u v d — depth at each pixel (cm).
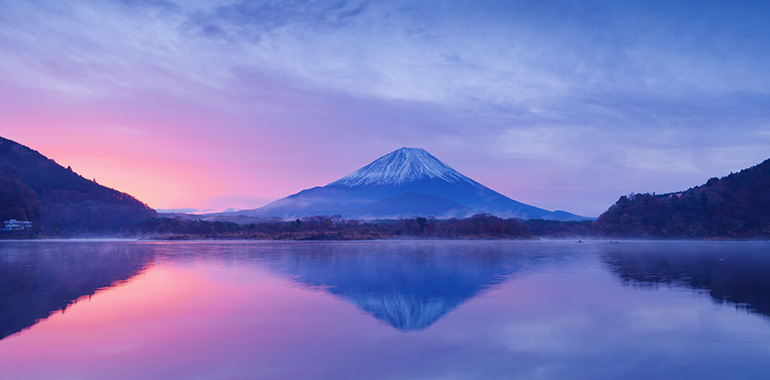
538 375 1265
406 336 1639
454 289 2661
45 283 2866
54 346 1512
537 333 1681
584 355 1432
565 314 1981
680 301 2281
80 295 2430
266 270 3638
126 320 1864
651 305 2181
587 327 1762
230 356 1416
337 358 1399
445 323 1825
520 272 3534
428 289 2652
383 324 1812
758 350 1484
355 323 1827
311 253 5725
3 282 2908
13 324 1792
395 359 1390
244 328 1744
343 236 11456
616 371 1298
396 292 2555
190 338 1605
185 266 3934
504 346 1525
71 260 4550
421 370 1298
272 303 2225
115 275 3284
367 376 1252
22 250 6353
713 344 1545
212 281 2977
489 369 1309
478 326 1781
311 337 1622
